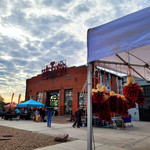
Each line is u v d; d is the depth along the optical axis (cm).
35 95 2675
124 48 233
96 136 673
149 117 1554
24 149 447
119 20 256
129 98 318
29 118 1616
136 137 655
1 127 944
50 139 598
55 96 2386
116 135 702
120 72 477
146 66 427
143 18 222
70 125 1107
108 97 302
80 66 2052
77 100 1947
